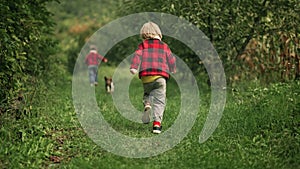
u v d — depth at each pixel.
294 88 15.27
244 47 20.88
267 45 19.92
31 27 16.36
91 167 9.84
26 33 16.23
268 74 19.92
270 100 14.63
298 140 10.94
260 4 19.86
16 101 13.87
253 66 20.81
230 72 21.14
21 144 11.25
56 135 12.69
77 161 10.20
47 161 10.66
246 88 19.59
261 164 9.95
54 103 17.45
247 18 20.08
